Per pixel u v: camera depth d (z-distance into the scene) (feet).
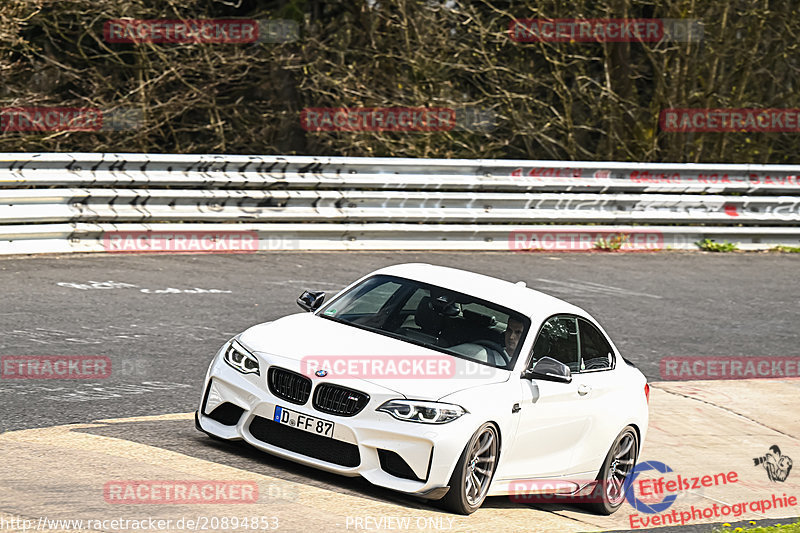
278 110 201.05
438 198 142.72
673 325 115.34
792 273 152.66
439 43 187.62
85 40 185.88
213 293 103.24
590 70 206.80
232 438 55.98
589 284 129.90
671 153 204.23
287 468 55.77
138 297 97.71
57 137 166.09
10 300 90.12
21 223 111.86
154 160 122.01
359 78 187.11
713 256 160.86
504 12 185.78
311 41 189.67
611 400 65.36
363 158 138.10
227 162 127.75
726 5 191.62
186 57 177.68
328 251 133.80
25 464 50.72
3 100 161.48
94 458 53.11
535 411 58.08
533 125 196.44
